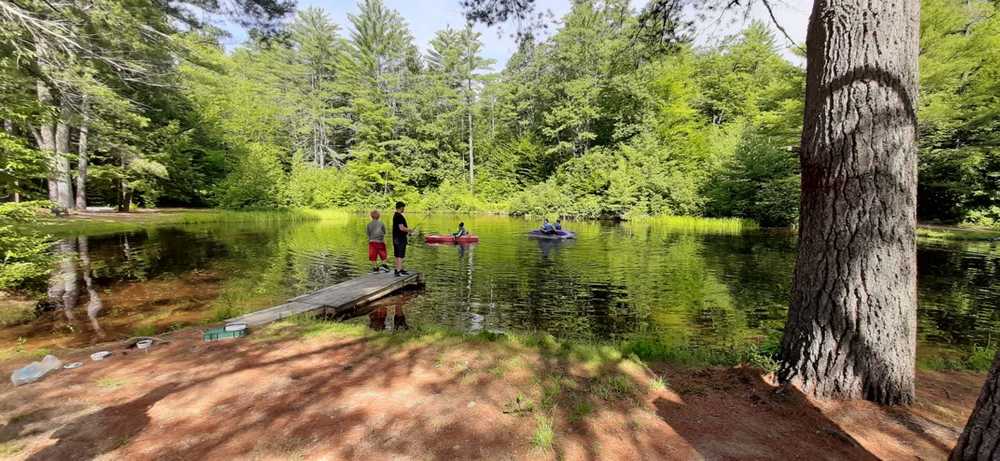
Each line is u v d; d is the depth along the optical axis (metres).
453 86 40.72
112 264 10.90
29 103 7.52
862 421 2.84
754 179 24.70
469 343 4.50
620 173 28.72
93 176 22.48
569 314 7.32
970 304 7.85
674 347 5.18
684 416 2.91
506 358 4.02
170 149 25.45
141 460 2.37
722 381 3.51
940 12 17.17
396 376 3.58
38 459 2.39
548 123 34.81
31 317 6.68
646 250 14.43
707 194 26.97
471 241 16.36
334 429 2.69
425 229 21.75
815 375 3.20
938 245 14.65
